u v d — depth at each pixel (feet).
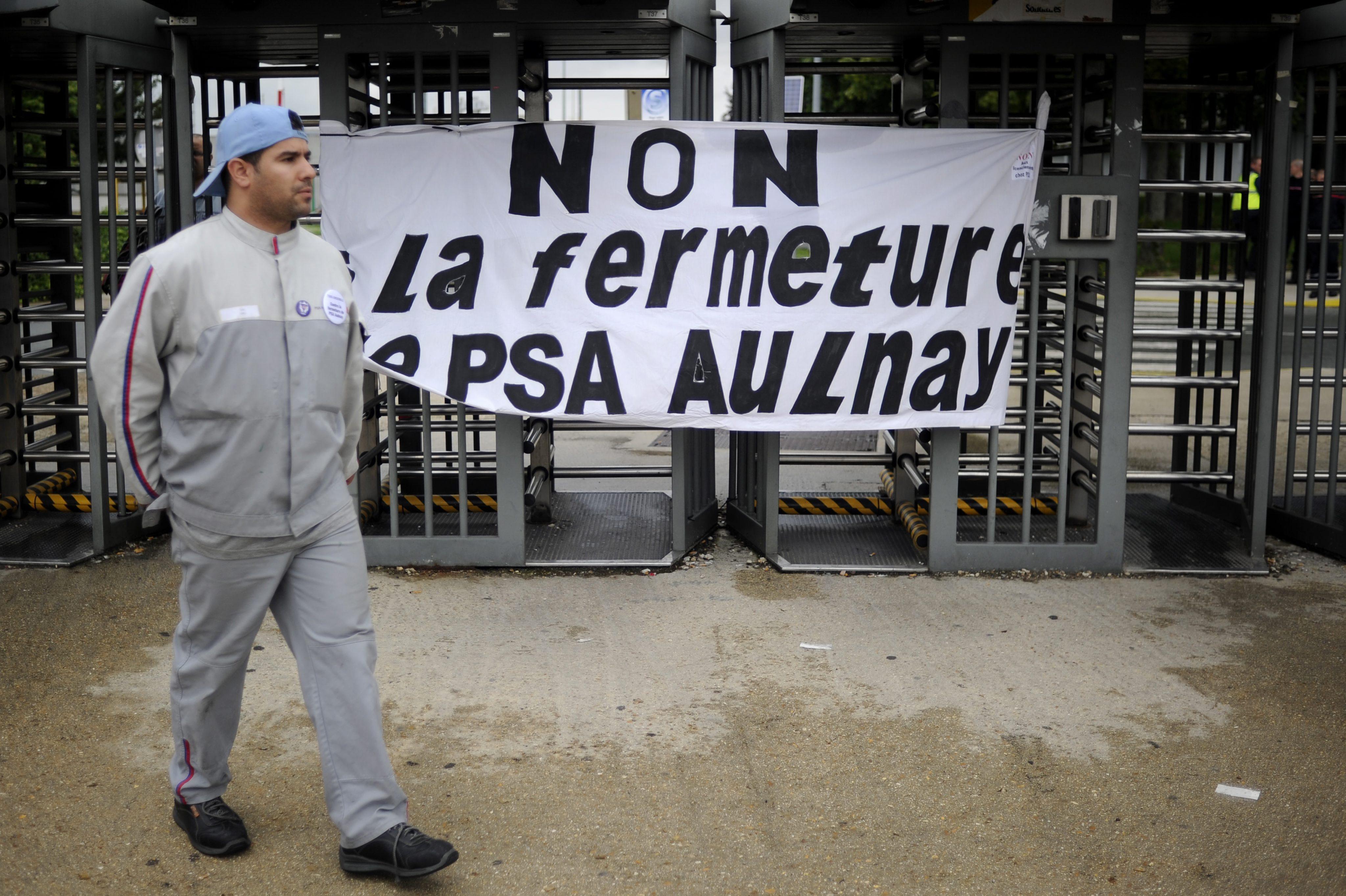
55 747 13.17
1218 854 11.29
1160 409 36.65
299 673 11.09
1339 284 21.24
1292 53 20.12
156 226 21.40
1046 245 19.04
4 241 21.12
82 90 19.08
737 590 18.92
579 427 22.58
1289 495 22.30
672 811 12.00
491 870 10.94
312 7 18.79
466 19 18.71
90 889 10.53
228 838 11.06
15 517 22.26
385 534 20.70
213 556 10.21
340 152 18.40
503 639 16.70
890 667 15.76
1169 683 15.29
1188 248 24.09
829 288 18.58
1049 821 11.87
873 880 10.82
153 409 9.99
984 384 18.99
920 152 18.34
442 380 18.75
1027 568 19.85
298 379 10.13
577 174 18.25
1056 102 21.34
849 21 18.69
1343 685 15.24
